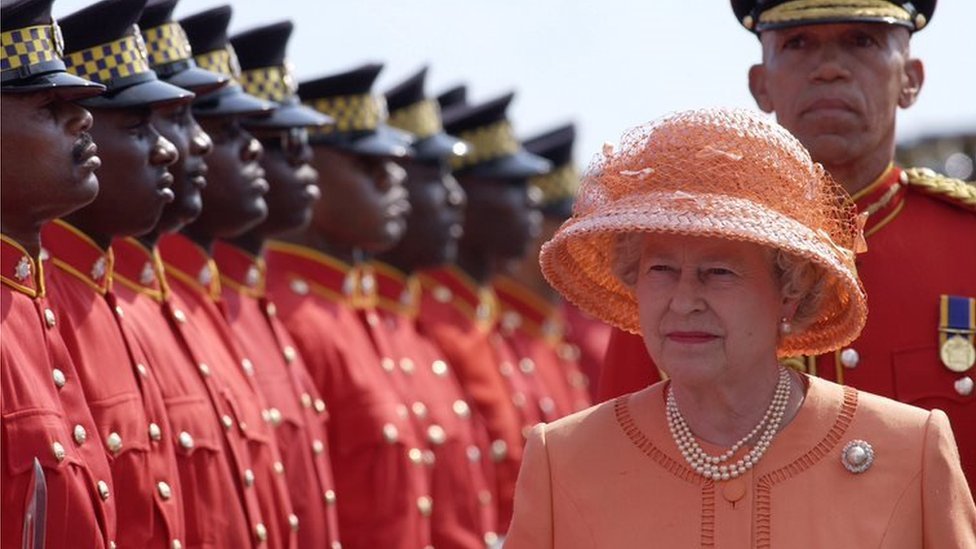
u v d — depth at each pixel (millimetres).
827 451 15977
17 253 19906
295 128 27688
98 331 21797
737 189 15570
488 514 36312
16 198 19703
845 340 16906
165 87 22031
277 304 30438
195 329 25109
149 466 21969
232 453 24281
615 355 21391
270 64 27734
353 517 30297
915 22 21969
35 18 19594
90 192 20062
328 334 30484
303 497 27391
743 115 15820
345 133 31125
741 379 16125
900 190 21859
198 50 25484
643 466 16203
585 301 17609
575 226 15930
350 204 31172
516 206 39625
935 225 21672
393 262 35156
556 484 16422
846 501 15781
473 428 36906
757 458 16000
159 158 22141
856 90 21562
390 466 30484
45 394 19625
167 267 25844
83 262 22078
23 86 19422
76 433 20125
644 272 16031
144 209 22125
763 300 15922
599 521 16172
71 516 19500
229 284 27656
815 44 21750
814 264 16156
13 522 18906
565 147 44844
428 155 35094
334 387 30328
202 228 25953
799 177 15789
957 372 21047
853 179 21797
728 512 15883
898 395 21047
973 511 15938
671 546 15914
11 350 19312
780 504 15844
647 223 15367
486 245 39531
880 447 15898
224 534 23734
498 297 44125
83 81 19672
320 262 31250
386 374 31875
